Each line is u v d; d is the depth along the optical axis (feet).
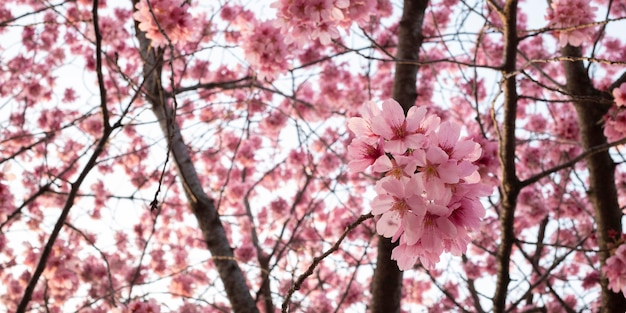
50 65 28.45
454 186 5.71
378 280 13.37
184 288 24.72
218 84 17.87
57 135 26.55
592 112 15.28
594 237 20.15
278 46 14.23
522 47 26.94
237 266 15.66
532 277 24.31
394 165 5.65
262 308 24.98
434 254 5.87
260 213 29.68
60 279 17.88
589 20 12.57
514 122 11.34
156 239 29.91
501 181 11.74
